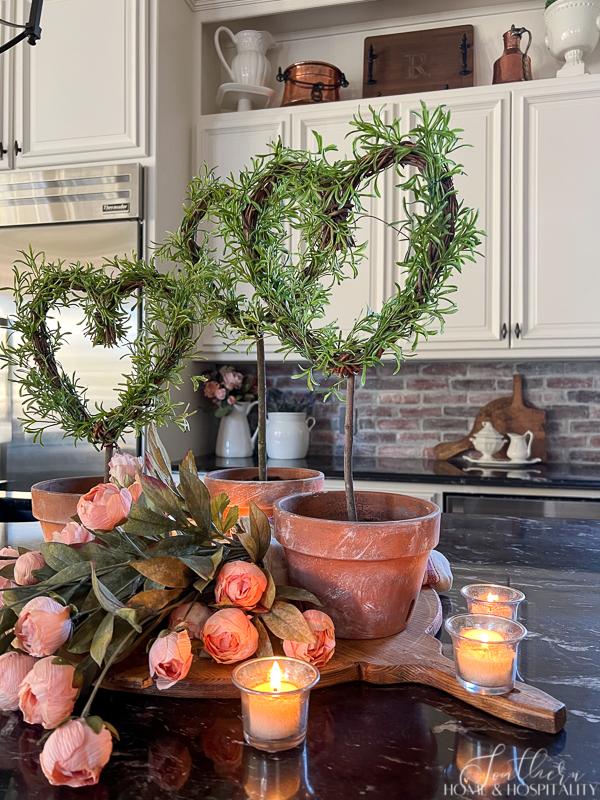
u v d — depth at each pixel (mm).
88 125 2502
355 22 2986
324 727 554
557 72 2531
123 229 2420
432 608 819
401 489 2320
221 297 843
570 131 2408
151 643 600
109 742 457
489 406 2830
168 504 635
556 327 2420
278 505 737
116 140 2471
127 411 872
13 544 1164
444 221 666
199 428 2941
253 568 603
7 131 2561
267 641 598
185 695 608
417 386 2947
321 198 677
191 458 661
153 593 569
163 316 878
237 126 2709
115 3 2490
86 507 622
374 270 2531
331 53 3051
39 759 495
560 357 2447
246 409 2857
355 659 648
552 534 1354
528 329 2443
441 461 2822
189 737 539
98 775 450
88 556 613
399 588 695
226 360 2770
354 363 700
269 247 718
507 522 1481
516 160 2447
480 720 567
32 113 2559
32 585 595
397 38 2764
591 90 2385
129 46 2473
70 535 652
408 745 523
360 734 542
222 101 2852
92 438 902
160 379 879
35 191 2504
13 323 894
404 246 2510
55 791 460
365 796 451
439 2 2826
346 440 742
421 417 2938
